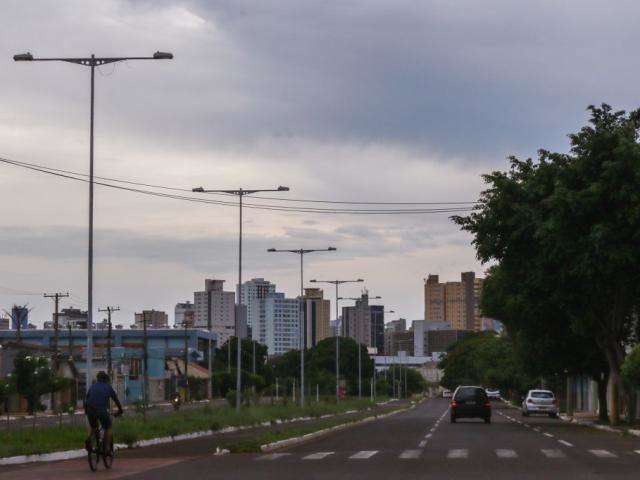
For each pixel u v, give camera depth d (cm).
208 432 6194
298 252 11431
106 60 5147
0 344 12019
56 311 13175
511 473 2939
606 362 8331
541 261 6375
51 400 12219
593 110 6325
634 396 6744
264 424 7681
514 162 6781
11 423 7694
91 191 5125
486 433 5869
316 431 5569
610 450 4141
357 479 2742
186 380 15512
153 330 18825
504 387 18025
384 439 5144
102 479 2803
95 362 15238
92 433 3125
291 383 19525
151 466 3344
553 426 7200
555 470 3056
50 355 13262
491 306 9388
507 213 6500
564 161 6384
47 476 2930
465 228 6688
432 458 3625
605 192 5912
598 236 5794
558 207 5962
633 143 5850
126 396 14912
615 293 6462
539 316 7412
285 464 3359
